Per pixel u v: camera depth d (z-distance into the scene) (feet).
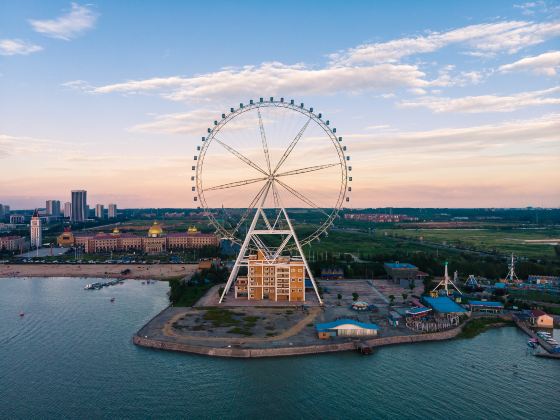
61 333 604.49
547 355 508.53
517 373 465.06
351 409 393.29
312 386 435.12
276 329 596.70
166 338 556.92
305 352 520.42
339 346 532.32
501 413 385.09
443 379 450.71
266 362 494.59
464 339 578.66
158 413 386.11
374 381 445.78
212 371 469.57
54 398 412.16
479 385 437.17
